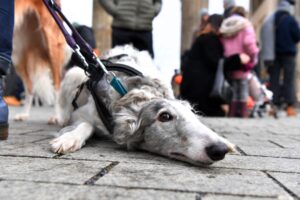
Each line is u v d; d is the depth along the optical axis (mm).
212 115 3049
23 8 1671
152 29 2395
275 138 1467
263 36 3348
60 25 1098
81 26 2322
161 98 975
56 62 1765
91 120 1104
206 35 2902
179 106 915
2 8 1021
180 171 771
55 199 555
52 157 864
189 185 661
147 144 948
